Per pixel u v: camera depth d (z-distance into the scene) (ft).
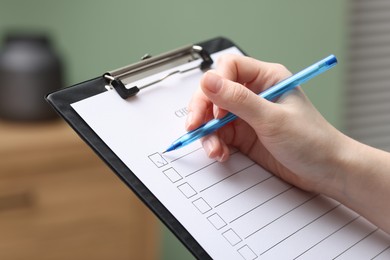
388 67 7.01
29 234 4.99
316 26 6.41
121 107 2.30
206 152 2.29
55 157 4.88
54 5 5.56
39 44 4.99
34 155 4.83
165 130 2.30
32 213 4.95
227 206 2.17
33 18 5.55
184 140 2.24
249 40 6.22
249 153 2.44
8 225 4.93
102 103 2.29
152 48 5.94
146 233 5.32
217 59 2.49
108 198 5.13
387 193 2.28
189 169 2.22
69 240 5.11
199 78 2.50
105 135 2.21
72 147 4.90
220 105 2.23
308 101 2.37
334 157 2.29
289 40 6.35
